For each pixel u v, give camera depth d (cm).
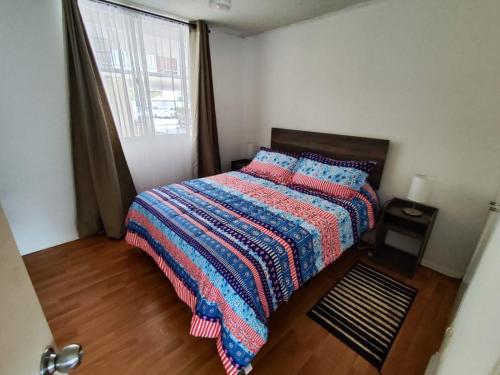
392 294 189
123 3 232
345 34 239
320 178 235
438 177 208
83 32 210
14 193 210
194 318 128
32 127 208
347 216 195
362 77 237
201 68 292
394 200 230
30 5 189
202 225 167
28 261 216
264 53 319
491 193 185
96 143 237
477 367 38
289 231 161
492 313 38
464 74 182
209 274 130
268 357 138
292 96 301
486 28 168
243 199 213
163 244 172
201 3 230
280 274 140
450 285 200
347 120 257
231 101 354
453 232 207
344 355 140
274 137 327
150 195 217
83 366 131
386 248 245
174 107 293
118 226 254
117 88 248
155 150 291
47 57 204
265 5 229
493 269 46
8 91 192
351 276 208
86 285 189
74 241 250
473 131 185
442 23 184
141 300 176
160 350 140
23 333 45
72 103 221
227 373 127
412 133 216
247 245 144
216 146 336
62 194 236
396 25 206
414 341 150
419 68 202
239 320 117
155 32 259
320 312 170
